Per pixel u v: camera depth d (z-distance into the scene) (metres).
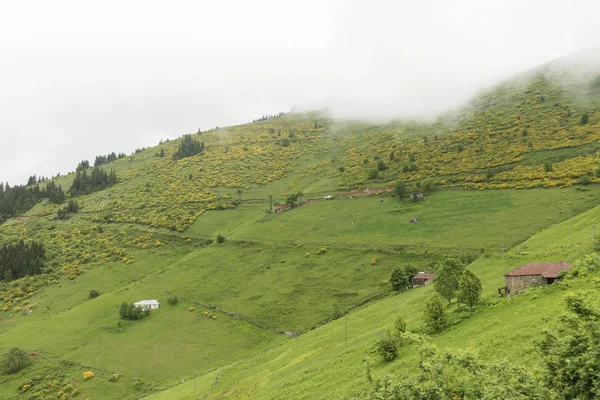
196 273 127.25
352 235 129.62
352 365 47.44
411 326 51.78
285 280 111.88
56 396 79.31
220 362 83.75
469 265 83.94
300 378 50.84
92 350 93.12
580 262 20.83
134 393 77.50
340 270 110.38
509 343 32.09
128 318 105.69
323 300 98.00
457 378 18.14
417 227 124.00
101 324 104.19
